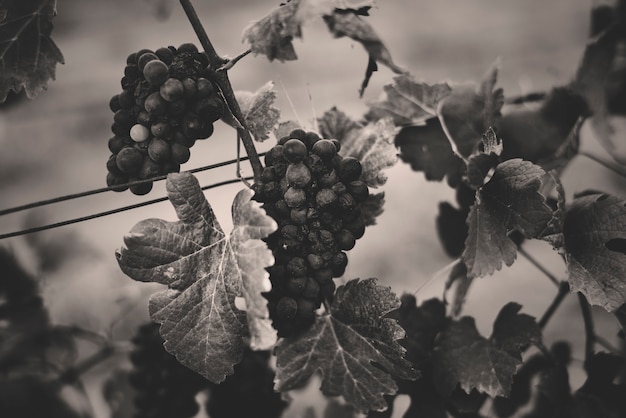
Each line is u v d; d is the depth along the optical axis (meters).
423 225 1.32
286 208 0.59
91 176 1.67
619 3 0.80
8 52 0.65
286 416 0.76
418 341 0.70
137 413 0.75
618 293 0.62
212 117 0.60
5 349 0.84
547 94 0.79
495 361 0.67
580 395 0.72
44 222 0.93
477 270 0.63
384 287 0.61
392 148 0.66
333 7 0.61
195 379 0.73
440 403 0.69
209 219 0.59
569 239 0.65
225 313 0.58
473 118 0.75
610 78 0.83
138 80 0.60
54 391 0.84
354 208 0.60
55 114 1.82
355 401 0.59
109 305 0.91
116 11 1.98
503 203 0.63
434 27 1.87
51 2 0.65
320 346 0.61
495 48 1.81
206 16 1.96
